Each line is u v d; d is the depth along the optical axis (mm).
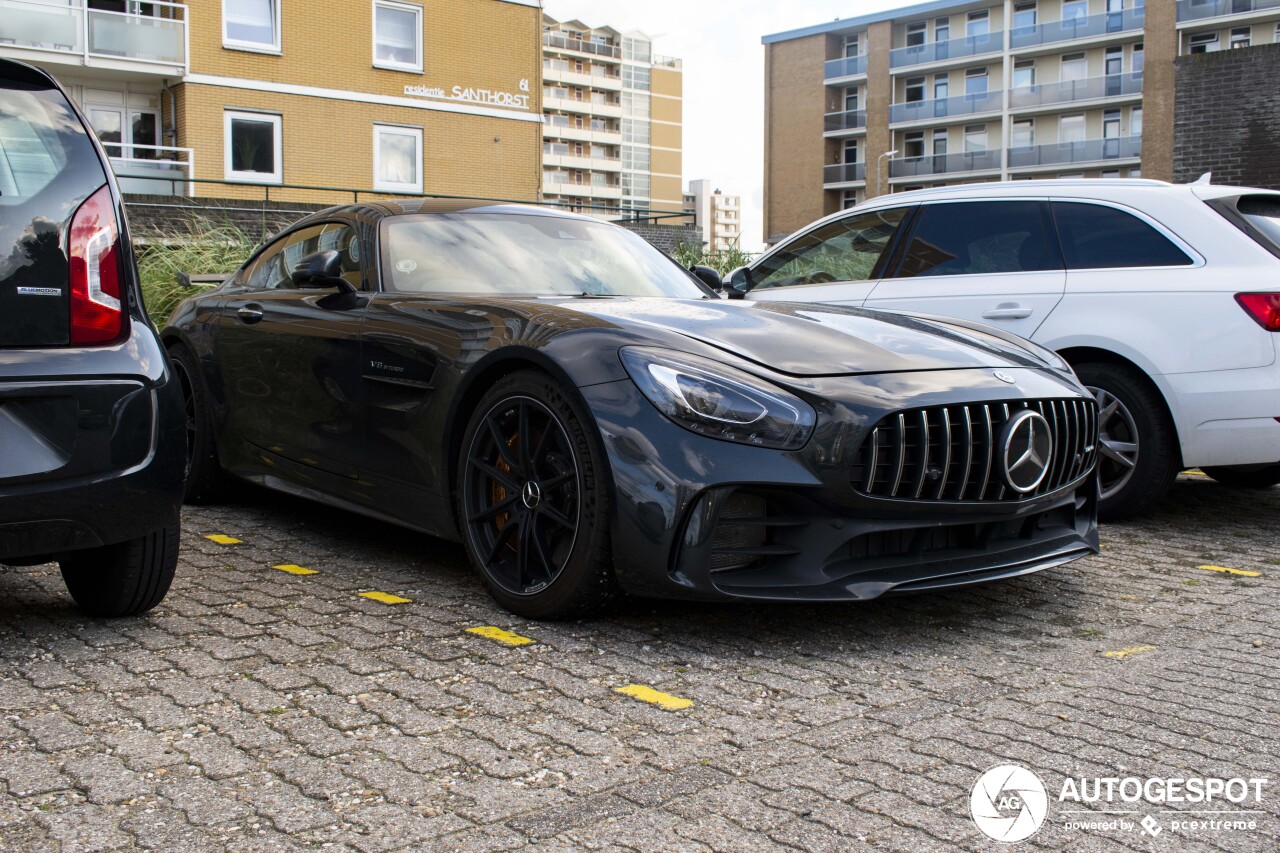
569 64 108812
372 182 22328
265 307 3926
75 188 2480
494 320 2996
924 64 56594
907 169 57938
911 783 1914
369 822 1730
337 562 3473
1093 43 51719
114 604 2766
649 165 114562
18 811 1754
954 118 55938
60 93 2562
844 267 5297
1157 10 48375
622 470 2578
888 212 5234
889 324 3193
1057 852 1678
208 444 4246
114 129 20906
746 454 2529
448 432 3033
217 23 20438
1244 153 10789
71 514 2404
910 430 2660
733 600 2535
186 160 20344
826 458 2551
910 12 56750
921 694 2377
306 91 21391
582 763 1976
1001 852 1671
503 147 24016
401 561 3496
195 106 20297
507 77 23938
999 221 4801
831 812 1795
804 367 2695
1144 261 4328
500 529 2922
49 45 19203
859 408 2590
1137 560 3779
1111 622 2986
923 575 2701
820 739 2109
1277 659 2666
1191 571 3619
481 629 2777
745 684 2422
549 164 108000
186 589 3123
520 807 1793
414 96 22703
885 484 2635
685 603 3057
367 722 2152
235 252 9367
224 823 1721
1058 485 2994
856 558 2686
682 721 2191
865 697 2354
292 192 21391
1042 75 53844
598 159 110875
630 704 2281
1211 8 47125
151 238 9570
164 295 8383
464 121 23438
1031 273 4598
